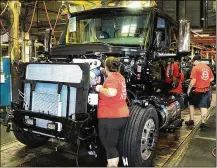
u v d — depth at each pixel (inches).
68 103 129.2
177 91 240.4
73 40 190.4
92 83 129.6
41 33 507.8
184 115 300.5
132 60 154.8
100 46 151.6
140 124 136.5
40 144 180.1
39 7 406.6
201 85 234.1
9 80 185.9
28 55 288.5
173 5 454.6
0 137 180.9
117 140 130.0
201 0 449.4
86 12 185.6
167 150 176.7
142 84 163.2
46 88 137.2
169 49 190.2
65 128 124.0
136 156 135.6
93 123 132.7
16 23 218.4
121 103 127.2
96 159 157.5
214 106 354.3
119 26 172.4
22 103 148.5
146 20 165.6
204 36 548.1
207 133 219.6
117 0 263.0
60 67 133.0
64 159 158.2
